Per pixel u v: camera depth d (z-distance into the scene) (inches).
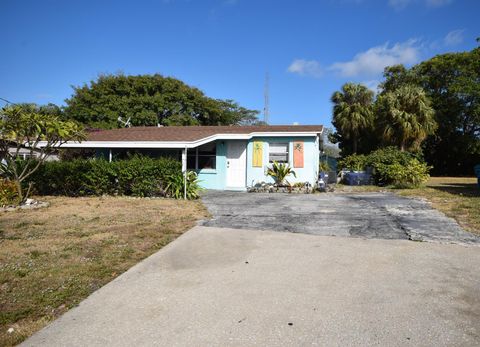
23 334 137.3
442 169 1391.5
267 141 641.0
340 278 184.4
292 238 265.3
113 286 181.6
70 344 129.6
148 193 523.2
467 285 172.6
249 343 126.9
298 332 133.2
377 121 1160.8
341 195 546.9
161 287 179.2
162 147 576.7
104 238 271.7
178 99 1402.6
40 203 435.5
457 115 1317.7
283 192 595.5
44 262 217.2
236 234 279.9
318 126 685.9
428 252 225.1
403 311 147.1
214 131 666.8
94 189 531.5
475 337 126.5
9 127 397.7
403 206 406.6
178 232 290.2
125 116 1295.5
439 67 1331.2
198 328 138.3
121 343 129.3
